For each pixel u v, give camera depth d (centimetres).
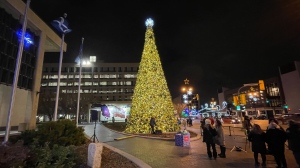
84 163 704
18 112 2303
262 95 9212
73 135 1021
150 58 2117
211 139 895
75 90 9081
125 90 9162
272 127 749
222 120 4575
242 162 814
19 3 2170
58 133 934
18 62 945
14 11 2166
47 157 557
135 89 2141
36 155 569
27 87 2450
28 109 2456
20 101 2338
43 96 5559
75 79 9212
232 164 780
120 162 750
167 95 2062
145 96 1989
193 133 1952
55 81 9181
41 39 2678
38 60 2608
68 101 5906
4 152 488
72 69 9325
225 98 12412
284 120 3438
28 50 2470
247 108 9762
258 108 9169
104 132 2258
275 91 9012
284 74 8500
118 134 1973
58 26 1446
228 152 1036
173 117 2039
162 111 1953
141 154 975
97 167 667
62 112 6109
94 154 664
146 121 1898
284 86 8488
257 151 759
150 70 2073
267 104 8956
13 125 2217
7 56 2108
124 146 1222
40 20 2631
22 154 514
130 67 9438
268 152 742
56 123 971
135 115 1998
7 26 2120
